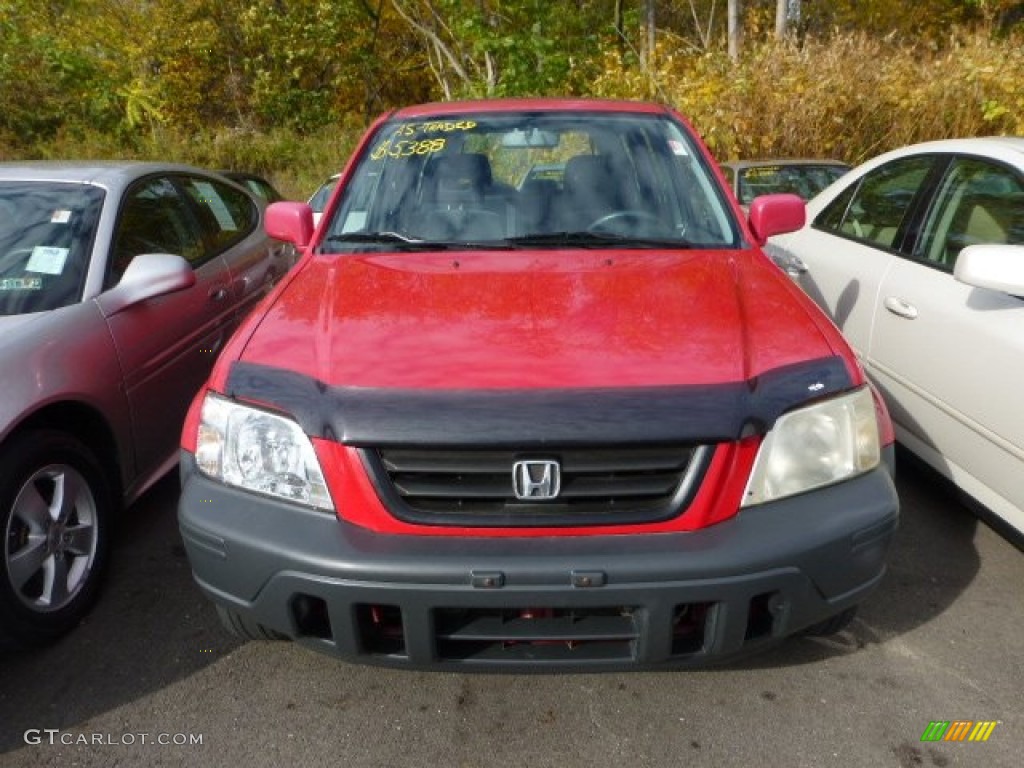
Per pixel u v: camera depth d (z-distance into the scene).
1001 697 2.31
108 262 3.20
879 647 2.54
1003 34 13.06
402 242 2.93
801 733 2.18
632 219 2.99
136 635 2.66
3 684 2.43
